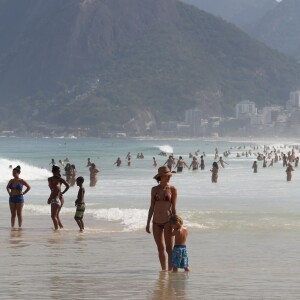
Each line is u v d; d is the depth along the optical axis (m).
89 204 42.19
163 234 19.81
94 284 16.83
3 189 55.94
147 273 18.47
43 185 61.22
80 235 27.03
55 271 18.70
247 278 17.77
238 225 30.47
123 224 30.94
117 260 20.77
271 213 36.38
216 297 15.30
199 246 24.00
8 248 23.28
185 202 44.25
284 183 66.88
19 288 16.27
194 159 96.94
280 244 24.53
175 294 15.62
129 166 115.62
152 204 18.92
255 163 89.56
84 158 167.25
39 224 30.95
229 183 66.81
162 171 18.86
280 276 18.05
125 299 15.05
